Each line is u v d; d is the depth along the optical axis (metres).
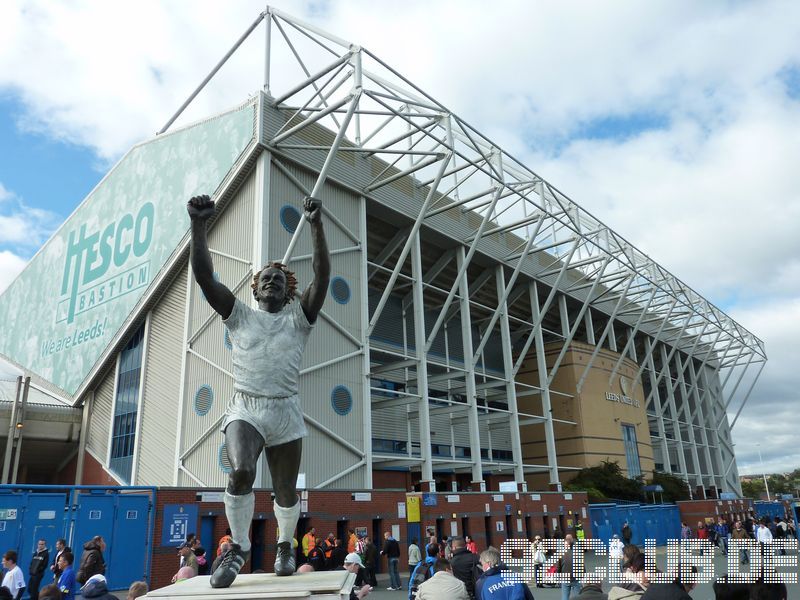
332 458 29.05
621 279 50.75
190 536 17.98
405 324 42.12
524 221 38.50
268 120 30.22
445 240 40.09
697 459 67.75
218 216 31.39
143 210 36.00
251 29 32.09
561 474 50.56
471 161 31.61
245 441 4.47
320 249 4.94
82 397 37.75
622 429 55.84
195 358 30.59
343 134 27.02
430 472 33.69
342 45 28.06
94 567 8.63
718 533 38.03
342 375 30.81
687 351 74.12
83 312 38.81
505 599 7.34
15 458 35.19
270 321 4.90
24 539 18.48
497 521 31.98
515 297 49.41
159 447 31.36
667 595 5.37
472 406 38.12
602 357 55.81
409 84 29.64
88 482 35.91
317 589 3.98
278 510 4.86
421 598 7.14
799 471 174.00
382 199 35.22
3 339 46.12
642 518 43.38
